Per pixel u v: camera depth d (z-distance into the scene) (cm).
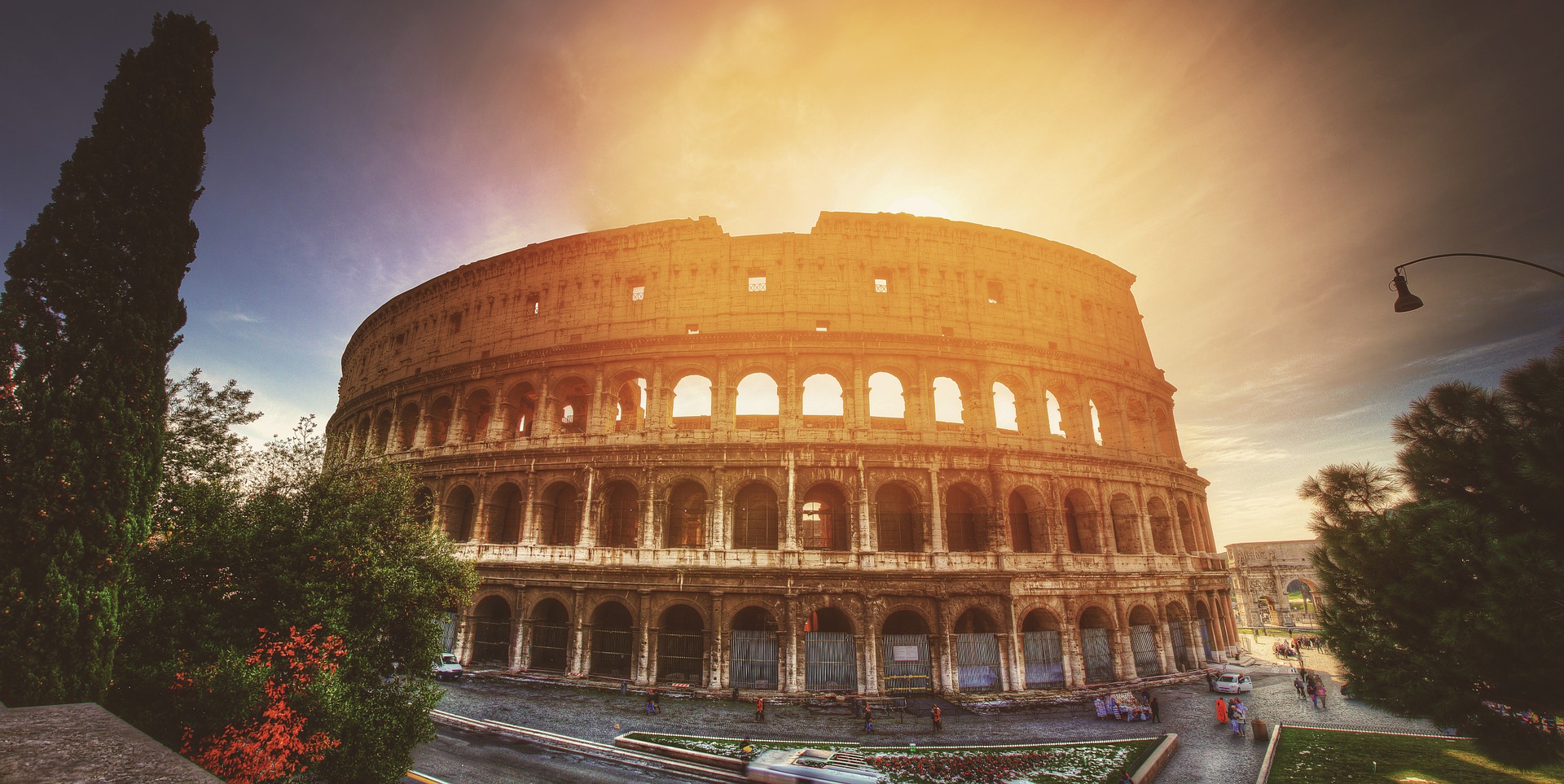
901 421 6419
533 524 5681
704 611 5128
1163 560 6116
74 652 2048
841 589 5053
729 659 5025
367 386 7756
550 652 5500
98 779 548
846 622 5572
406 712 2667
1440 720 2164
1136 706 4550
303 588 2577
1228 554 13312
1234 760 3609
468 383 6494
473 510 6075
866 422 5656
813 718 4403
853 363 5788
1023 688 5047
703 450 5484
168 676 2248
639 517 5444
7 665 1900
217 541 2633
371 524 2856
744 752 3475
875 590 5075
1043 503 5688
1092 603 5519
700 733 3959
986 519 5472
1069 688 5169
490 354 6569
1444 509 2158
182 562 2578
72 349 2233
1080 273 6912
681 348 5866
